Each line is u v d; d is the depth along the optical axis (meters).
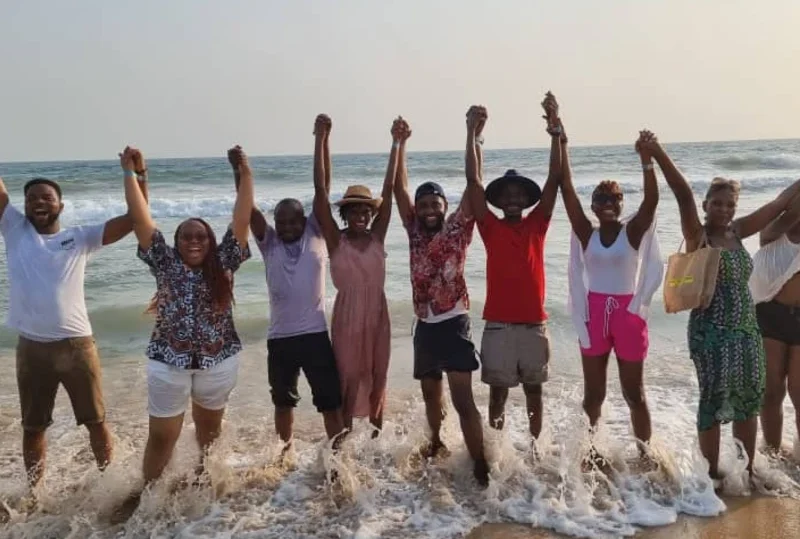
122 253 13.47
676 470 4.67
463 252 4.98
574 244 5.09
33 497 4.59
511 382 4.98
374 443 5.30
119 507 4.45
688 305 4.59
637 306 4.82
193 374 4.43
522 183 5.04
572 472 4.71
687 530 4.15
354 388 5.07
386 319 5.16
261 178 36.44
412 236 5.07
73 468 5.06
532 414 5.17
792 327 4.92
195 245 4.40
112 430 5.75
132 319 9.08
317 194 5.05
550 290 10.01
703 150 65.75
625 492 4.54
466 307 5.00
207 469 4.63
